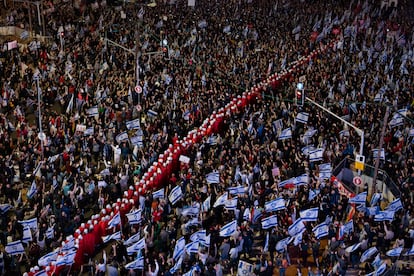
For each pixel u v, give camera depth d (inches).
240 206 1286.9
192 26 2447.1
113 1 2645.2
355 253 1206.9
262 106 1812.3
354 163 1519.4
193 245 1133.1
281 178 1437.0
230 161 1483.8
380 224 1284.4
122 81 1920.5
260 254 1203.9
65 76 1908.2
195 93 1845.5
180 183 1440.7
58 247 1154.0
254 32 2384.4
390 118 1732.3
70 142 1524.4
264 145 1566.2
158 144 1529.3
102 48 2140.7
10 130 1598.2
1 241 1190.3
